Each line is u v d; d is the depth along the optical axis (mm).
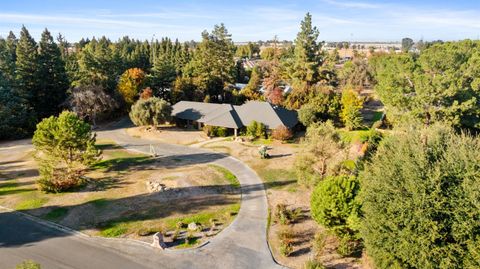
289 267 17641
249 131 45531
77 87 53906
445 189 13719
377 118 55750
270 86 63562
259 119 47125
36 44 54969
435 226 13305
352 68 77875
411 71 46688
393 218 14570
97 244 19875
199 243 19891
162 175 31516
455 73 40812
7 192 27562
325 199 18312
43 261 18188
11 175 31750
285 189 28406
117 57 72188
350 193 18031
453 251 13438
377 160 16859
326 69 63375
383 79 54250
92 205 25016
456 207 13281
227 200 26188
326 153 24906
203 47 69250
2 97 46562
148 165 34844
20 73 53250
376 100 71938
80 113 51938
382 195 15023
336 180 18734
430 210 13531
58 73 56844
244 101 63750
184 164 35219
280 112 48750
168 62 70375
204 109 52750
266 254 18797
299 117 48312
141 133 49219
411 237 13977
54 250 19234
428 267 13672
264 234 20984
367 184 16500
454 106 38406
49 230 21516
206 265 17766
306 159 25312
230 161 36250
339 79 78250
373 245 15789
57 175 27969
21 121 48594
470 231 12898
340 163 24656
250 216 23453
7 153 39406
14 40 80312
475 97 39500
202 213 23891
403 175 14680
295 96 54500
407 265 14789
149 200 25906
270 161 36062
